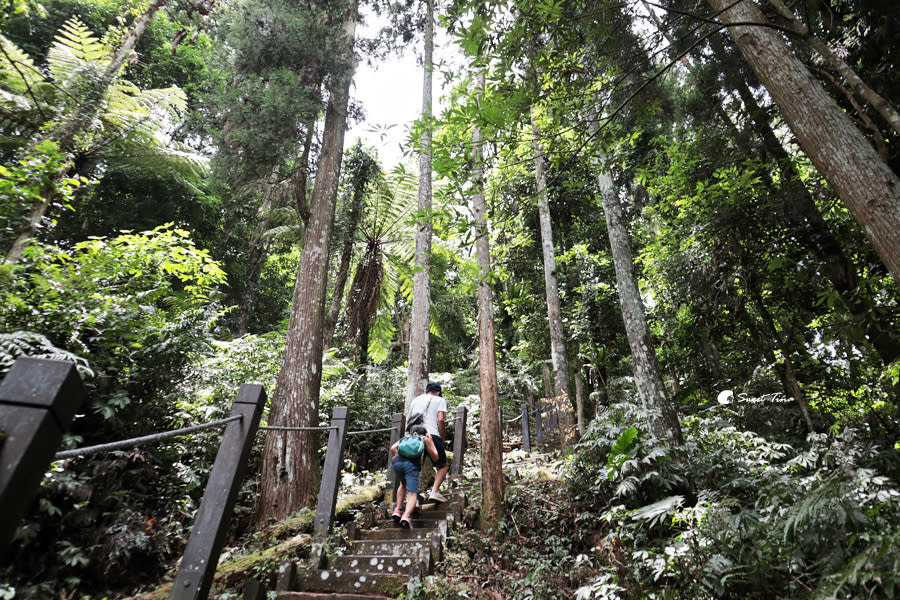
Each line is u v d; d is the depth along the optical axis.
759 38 2.99
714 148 6.04
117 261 4.72
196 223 13.48
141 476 3.88
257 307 15.76
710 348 7.60
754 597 2.41
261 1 6.46
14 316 3.60
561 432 7.12
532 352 10.91
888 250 2.28
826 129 2.59
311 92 6.79
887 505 2.40
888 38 4.07
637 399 6.30
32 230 4.85
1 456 0.98
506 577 3.49
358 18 7.75
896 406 5.09
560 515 4.39
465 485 5.59
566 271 9.65
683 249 6.50
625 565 3.21
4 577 2.74
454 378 12.47
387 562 3.42
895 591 1.87
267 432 5.15
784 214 5.38
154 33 13.02
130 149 8.54
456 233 3.72
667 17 4.60
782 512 2.70
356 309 9.68
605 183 6.17
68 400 1.12
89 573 3.10
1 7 9.42
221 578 3.03
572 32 3.44
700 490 3.81
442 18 3.47
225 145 6.57
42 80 7.56
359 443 7.25
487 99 3.27
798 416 6.01
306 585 3.18
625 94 4.37
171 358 4.47
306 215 6.32
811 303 5.94
